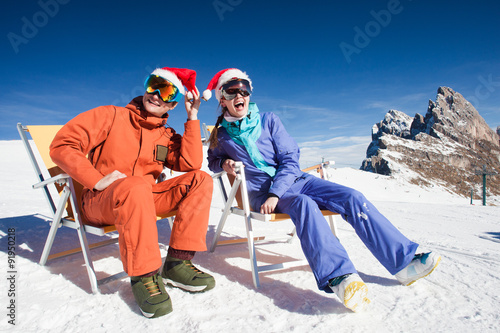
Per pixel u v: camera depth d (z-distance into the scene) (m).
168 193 1.95
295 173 2.21
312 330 1.41
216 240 2.59
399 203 11.91
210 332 1.40
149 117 2.04
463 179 165.00
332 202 2.02
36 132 2.34
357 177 55.81
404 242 1.84
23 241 2.70
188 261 1.90
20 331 1.38
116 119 1.96
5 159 13.75
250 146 2.27
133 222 1.56
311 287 1.92
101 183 1.70
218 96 2.38
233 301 1.71
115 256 2.43
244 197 2.05
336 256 1.64
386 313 1.59
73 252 2.28
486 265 2.36
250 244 1.98
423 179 156.88
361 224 1.88
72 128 1.83
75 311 1.57
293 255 2.60
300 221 1.77
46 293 1.76
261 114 2.46
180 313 1.58
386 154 183.00
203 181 1.88
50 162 2.29
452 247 3.00
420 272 1.82
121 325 1.46
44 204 4.60
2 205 4.24
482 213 7.90
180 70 2.11
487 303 1.70
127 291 1.82
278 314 1.57
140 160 2.03
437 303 1.70
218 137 2.44
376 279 2.04
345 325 1.47
